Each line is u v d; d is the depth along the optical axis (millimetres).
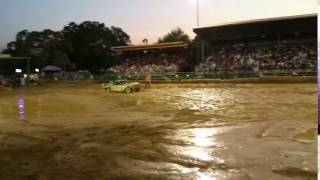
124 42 87562
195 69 51906
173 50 63125
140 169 8195
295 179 7176
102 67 76438
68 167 8508
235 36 53312
